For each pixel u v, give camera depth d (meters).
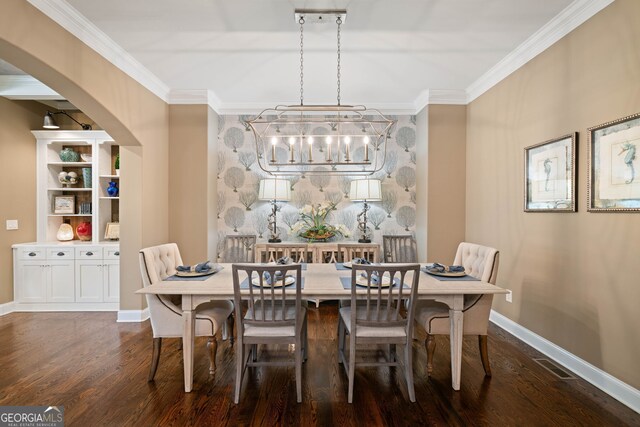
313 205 4.73
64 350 2.89
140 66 3.42
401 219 4.74
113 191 4.19
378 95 4.35
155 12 2.52
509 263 3.32
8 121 3.92
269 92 4.22
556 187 2.66
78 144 4.41
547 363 2.65
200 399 2.16
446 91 4.15
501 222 3.46
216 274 2.65
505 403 2.12
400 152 4.72
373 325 2.14
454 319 2.26
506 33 2.81
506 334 3.27
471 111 4.09
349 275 2.64
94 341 3.09
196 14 2.55
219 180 4.71
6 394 2.21
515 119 3.22
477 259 2.79
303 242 4.67
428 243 4.21
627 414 2.00
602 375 2.25
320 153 4.77
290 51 3.14
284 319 2.13
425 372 2.53
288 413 2.02
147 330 3.36
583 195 2.41
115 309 3.97
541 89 2.86
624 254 2.09
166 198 4.12
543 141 2.83
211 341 2.45
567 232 2.56
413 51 3.13
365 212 4.69
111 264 3.96
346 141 2.70
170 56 3.23
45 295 3.96
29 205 4.17
